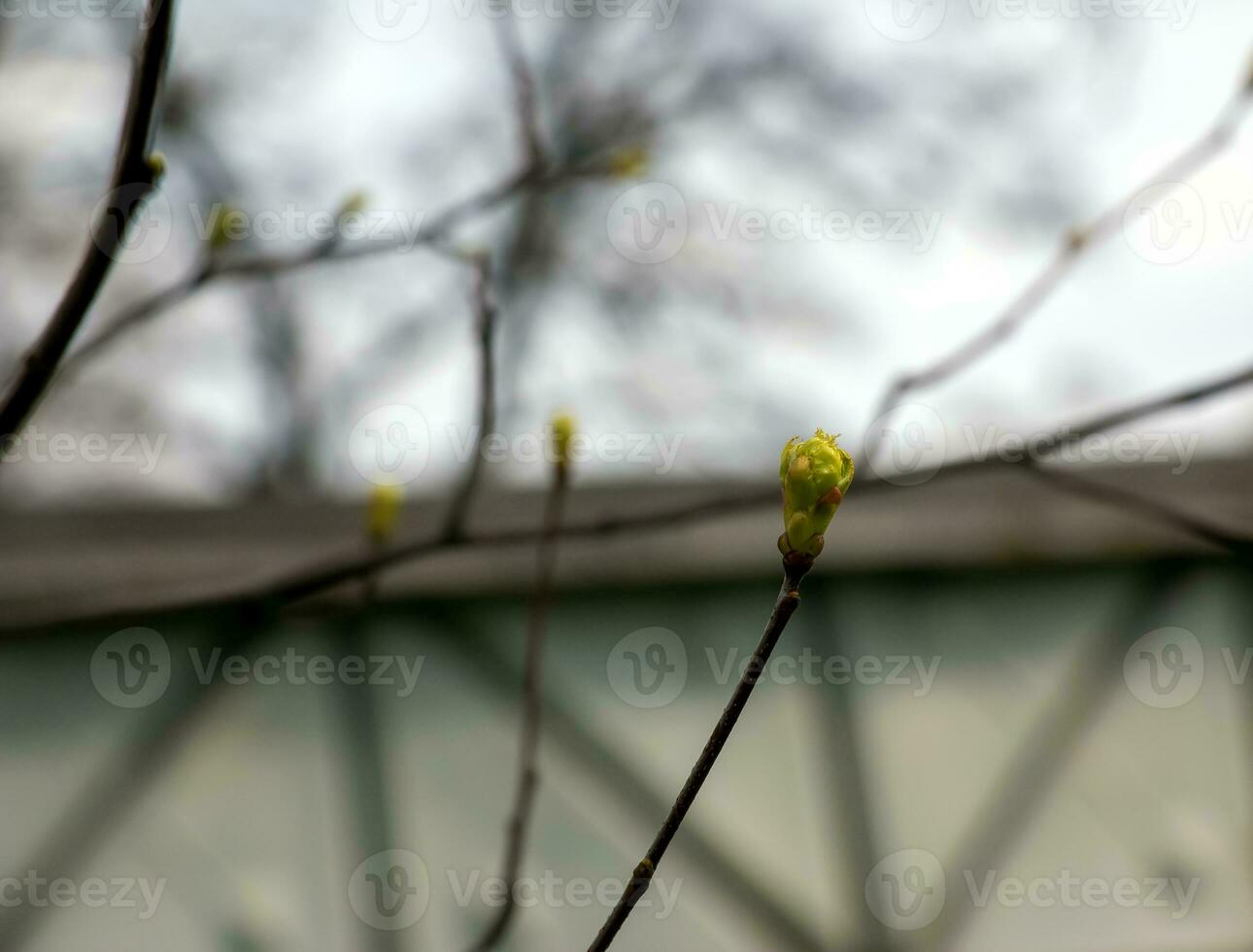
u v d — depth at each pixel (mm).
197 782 3916
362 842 3998
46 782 3801
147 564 3725
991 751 4590
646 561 4238
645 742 4312
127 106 1449
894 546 4508
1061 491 4574
